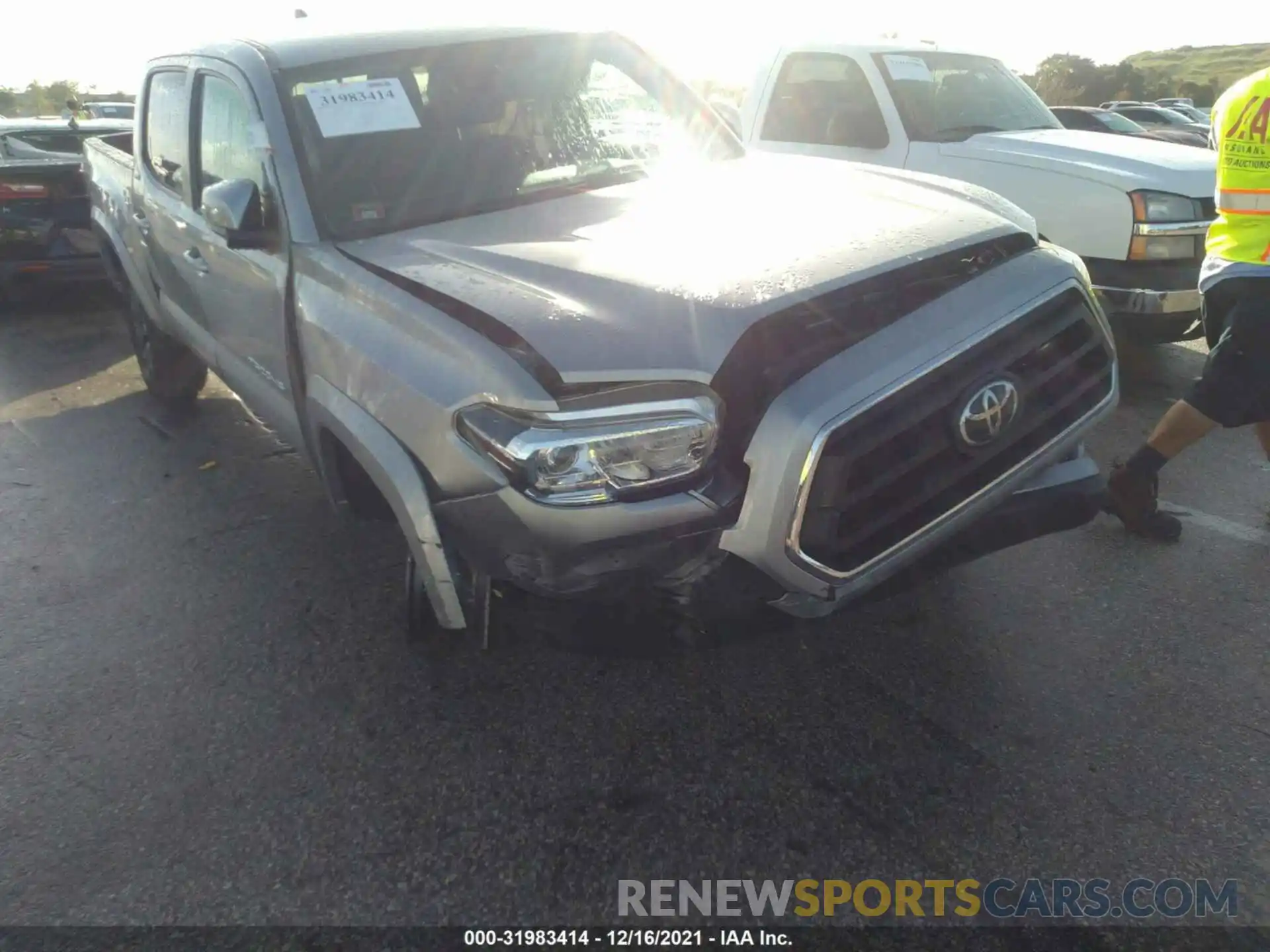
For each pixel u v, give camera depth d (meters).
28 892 2.62
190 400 6.38
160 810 2.89
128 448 5.71
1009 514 2.82
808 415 2.40
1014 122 6.74
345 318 3.03
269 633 3.76
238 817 2.85
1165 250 5.39
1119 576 3.85
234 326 4.10
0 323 8.74
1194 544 4.07
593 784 2.90
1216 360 3.80
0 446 5.79
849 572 2.53
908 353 2.54
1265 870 2.52
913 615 3.64
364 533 4.52
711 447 2.45
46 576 4.27
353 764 3.03
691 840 2.69
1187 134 20.91
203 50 4.29
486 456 2.50
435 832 2.76
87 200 8.23
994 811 2.74
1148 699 3.15
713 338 2.47
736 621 2.58
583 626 2.64
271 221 3.56
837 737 3.04
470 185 3.66
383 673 3.47
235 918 2.52
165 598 4.05
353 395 2.92
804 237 2.93
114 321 8.73
